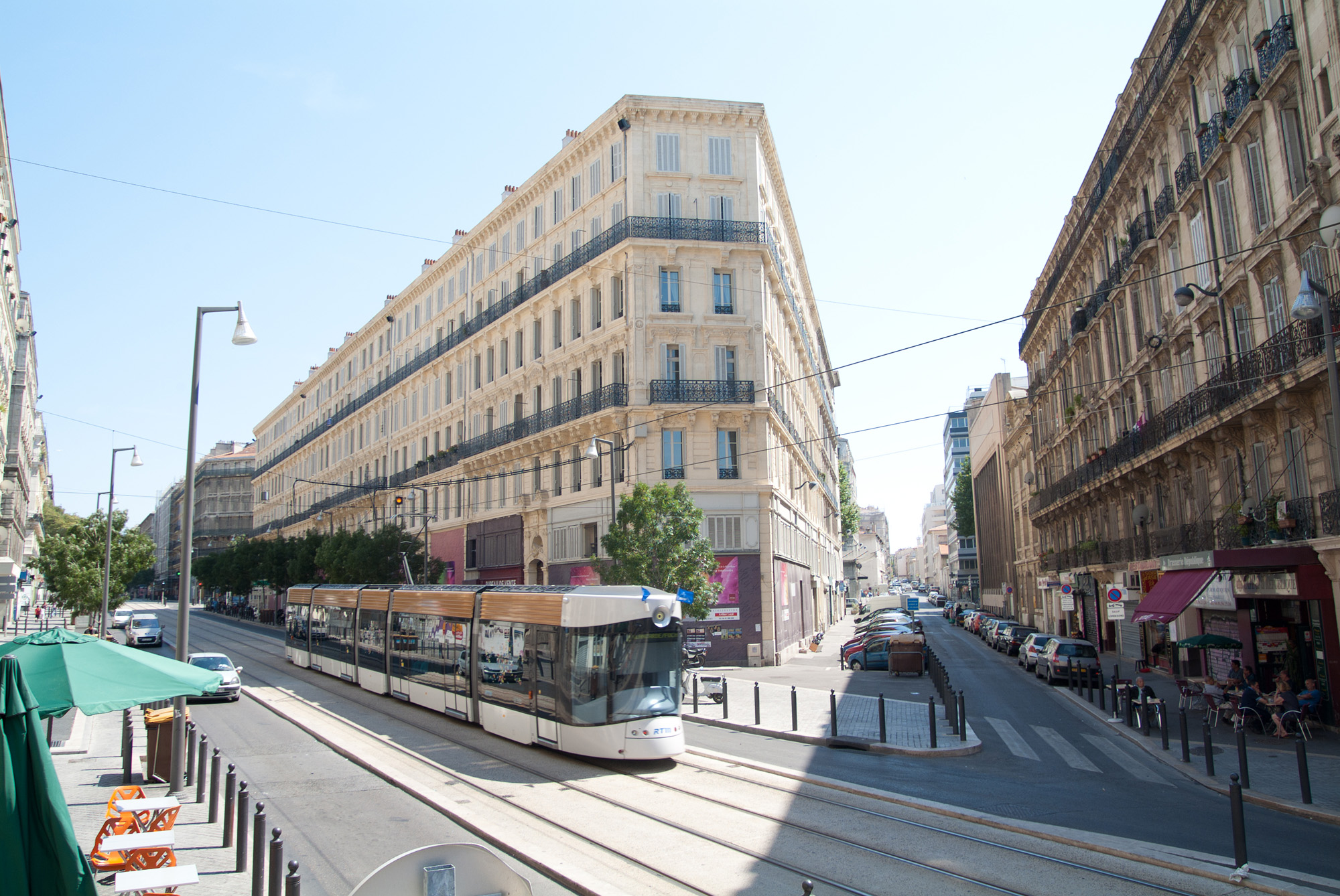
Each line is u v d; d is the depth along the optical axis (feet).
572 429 126.31
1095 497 126.21
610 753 49.96
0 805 23.81
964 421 439.63
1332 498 58.29
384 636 85.51
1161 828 37.63
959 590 430.20
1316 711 62.54
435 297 185.26
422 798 42.91
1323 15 58.39
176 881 25.38
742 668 114.83
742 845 35.01
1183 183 82.38
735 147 126.41
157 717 47.70
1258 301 68.44
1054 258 144.77
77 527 150.10
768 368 125.39
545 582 132.57
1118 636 120.57
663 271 121.60
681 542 93.30
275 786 46.47
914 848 34.50
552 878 31.40
